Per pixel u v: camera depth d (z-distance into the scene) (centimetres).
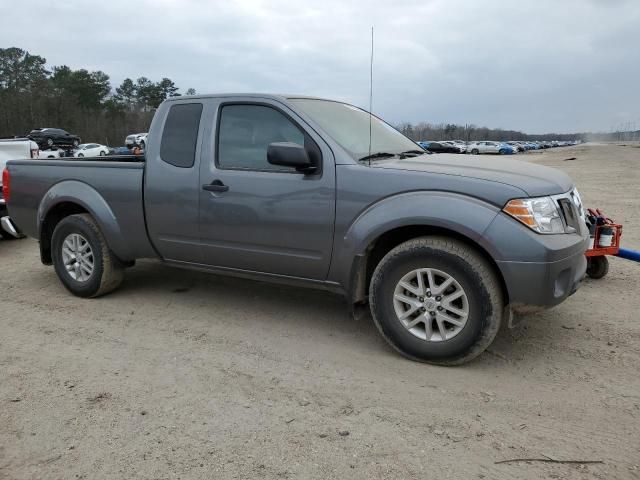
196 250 456
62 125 7950
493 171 368
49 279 602
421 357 366
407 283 366
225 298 519
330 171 386
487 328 342
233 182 423
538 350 388
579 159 3794
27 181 546
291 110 409
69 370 365
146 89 9312
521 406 312
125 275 603
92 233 502
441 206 345
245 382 346
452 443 276
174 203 453
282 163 379
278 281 431
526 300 335
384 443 276
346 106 482
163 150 462
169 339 420
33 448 276
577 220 373
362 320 457
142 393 332
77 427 295
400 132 524
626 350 385
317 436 283
